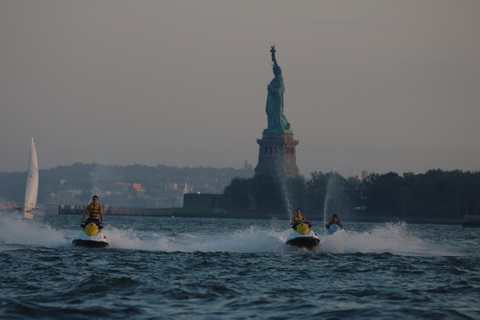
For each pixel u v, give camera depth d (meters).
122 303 79.62
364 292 90.56
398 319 73.12
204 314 74.94
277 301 82.75
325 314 75.31
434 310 77.69
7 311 72.38
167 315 73.88
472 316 75.25
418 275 109.75
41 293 84.62
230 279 100.94
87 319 71.12
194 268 113.75
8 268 106.44
